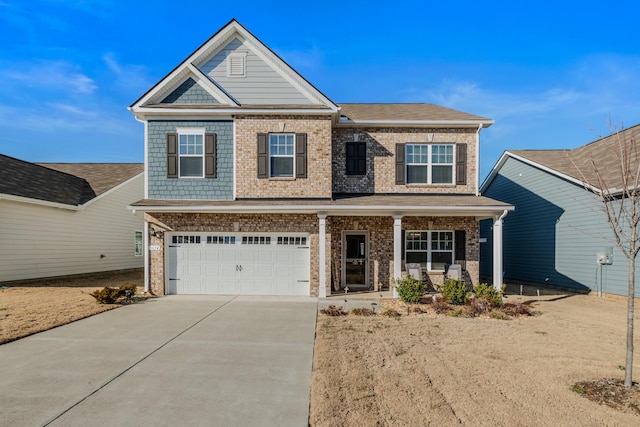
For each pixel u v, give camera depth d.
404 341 7.47
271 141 13.13
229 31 13.44
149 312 9.99
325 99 13.10
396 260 12.34
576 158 16.50
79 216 17.59
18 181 15.69
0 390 5.05
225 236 12.91
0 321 8.56
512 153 18.33
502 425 4.25
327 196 12.98
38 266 15.42
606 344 7.40
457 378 5.59
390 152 14.10
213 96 13.29
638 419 4.38
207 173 13.02
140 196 22.14
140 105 12.97
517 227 18.06
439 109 15.96
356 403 4.75
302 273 12.79
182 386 5.23
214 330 8.22
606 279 13.04
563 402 4.81
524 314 10.05
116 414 4.43
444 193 13.91
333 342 7.36
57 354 6.54
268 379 5.50
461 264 13.70
